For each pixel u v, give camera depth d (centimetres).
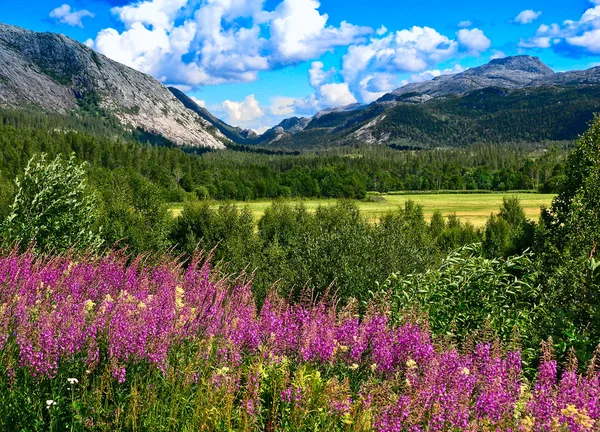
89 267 813
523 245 1397
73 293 680
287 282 1291
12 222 1481
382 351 518
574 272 724
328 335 538
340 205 3266
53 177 1608
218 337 525
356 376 517
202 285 740
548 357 458
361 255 1273
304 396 404
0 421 414
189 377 449
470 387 427
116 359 473
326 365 529
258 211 8219
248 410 379
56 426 417
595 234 874
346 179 14550
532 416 383
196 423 374
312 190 14438
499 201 12788
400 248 1366
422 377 439
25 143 14125
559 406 383
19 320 513
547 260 904
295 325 590
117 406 411
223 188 13588
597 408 376
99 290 760
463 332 668
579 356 527
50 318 501
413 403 384
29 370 456
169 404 432
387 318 586
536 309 693
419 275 818
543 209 991
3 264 733
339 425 393
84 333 497
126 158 16325
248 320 575
